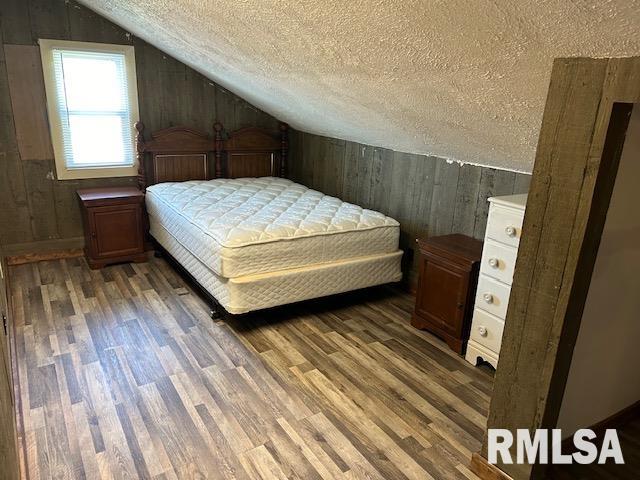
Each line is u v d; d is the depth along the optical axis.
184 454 1.93
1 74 3.61
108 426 2.07
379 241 3.30
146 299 3.35
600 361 1.94
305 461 1.92
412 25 1.56
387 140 3.48
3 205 3.83
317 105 3.39
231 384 2.41
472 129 2.39
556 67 1.42
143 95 4.18
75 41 3.80
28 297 3.32
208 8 2.29
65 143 3.95
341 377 2.51
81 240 4.18
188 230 3.25
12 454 1.48
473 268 2.63
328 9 1.72
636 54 1.24
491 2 1.24
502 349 1.74
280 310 3.27
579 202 1.45
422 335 3.00
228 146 4.66
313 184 4.75
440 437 2.10
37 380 2.37
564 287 1.52
